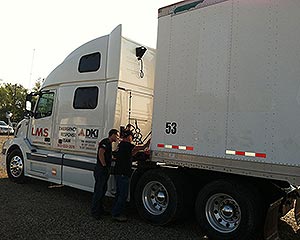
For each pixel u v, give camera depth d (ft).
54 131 24.70
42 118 26.02
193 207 17.30
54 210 19.61
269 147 13.25
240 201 14.53
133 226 17.38
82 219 18.07
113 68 20.97
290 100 12.83
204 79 15.61
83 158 21.80
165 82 17.22
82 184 21.66
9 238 14.57
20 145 27.20
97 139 21.27
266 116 13.43
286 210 16.52
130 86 21.65
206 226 15.64
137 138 22.04
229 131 14.53
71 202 21.72
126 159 18.19
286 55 13.07
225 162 14.57
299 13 12.84
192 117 15.96
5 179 29.01
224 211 15.35
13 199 21.86
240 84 14.32
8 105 183.11
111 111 20.63
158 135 17.40
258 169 13.51
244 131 14.05
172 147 16.67
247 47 14.23
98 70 21.89
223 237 14.92
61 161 23.20
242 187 14.60
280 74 13.19
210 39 15.53
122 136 19.24
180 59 16.67
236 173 14.16
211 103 15.26
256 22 14.03
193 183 17.46
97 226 17.01
